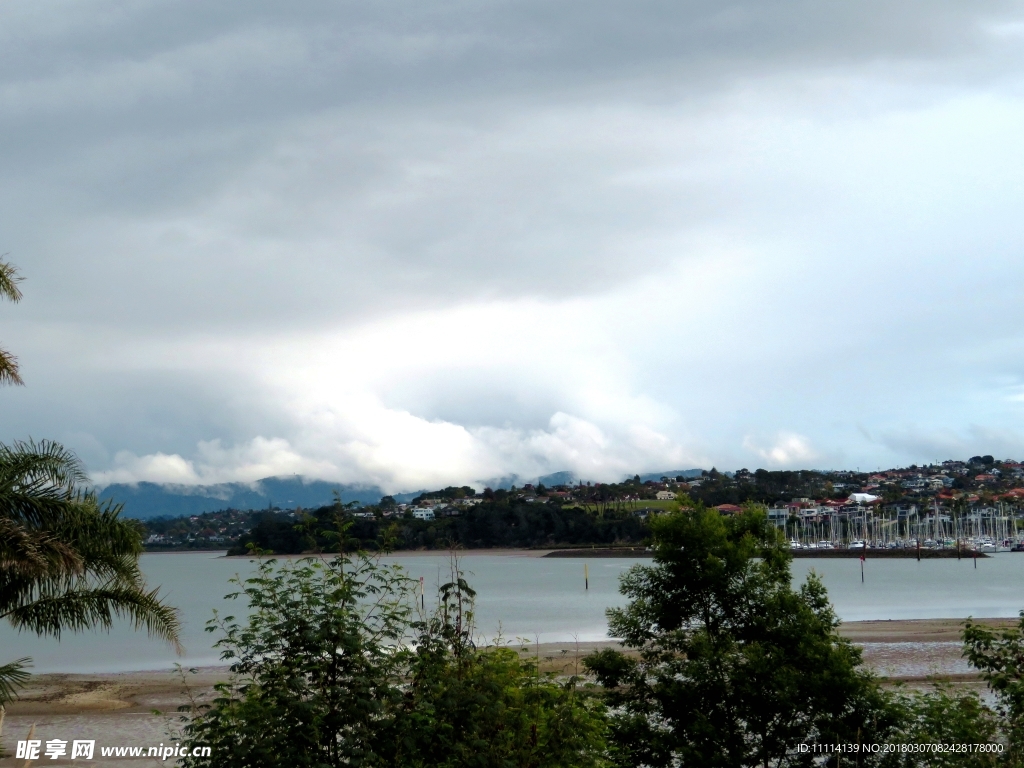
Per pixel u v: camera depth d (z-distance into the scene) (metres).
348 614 9.30
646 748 15.51
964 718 13.64
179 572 173.62
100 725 27.86
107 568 13.00
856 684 14.73
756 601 16.78
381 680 9.30
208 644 54.25
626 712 16.47
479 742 8.89
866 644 44.56
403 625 9.81
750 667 15.13
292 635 9.02
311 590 9.42
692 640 16.33
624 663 16.86
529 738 9.71
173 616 13.18
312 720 8.59
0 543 11.40
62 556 11.74
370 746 8.70
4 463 12.61
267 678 9.11
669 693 15.62
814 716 15.13
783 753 15.27
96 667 43.97
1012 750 13.25
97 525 12.83
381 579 9.72
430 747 8.95
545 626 64.31
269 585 9.41
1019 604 83.44
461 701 9.00
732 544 16.95
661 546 17.41
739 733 15.60
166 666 44.00
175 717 28.61
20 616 12.59
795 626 16.17
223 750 8.67
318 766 8.34
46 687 35.06
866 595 98.31
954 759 13.59
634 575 17.83
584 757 10.27
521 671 11.61
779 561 17.72
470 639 10.04
